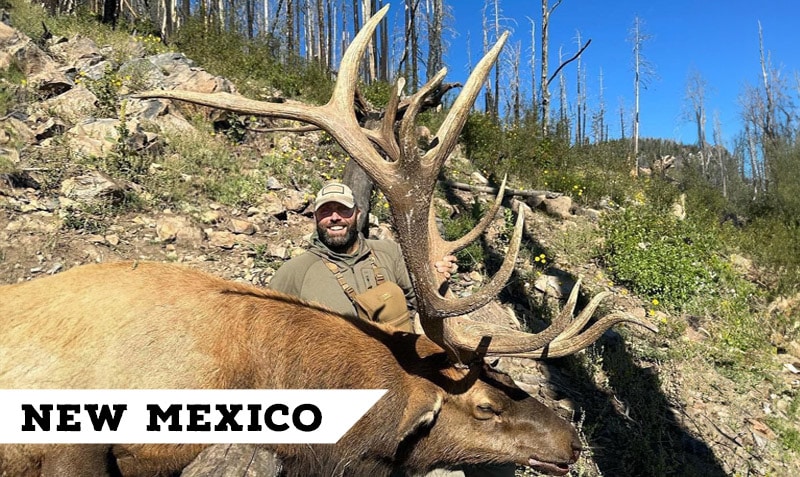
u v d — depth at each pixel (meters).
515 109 17.94
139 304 2.76
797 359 6.94
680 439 5.03
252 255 6.19
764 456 5.02
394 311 3.41
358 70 2.54
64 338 2.67
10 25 10.58
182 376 2.68
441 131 2.47
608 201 11.55
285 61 15.42
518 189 11.51
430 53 29.56
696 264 8.27
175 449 2.78
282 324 2.92
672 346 6.45
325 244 3.56
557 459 3.02
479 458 3.07
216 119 9.20
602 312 6.83
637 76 46.53
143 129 7.97
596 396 5.35
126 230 5.91
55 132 7.27
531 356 2.93
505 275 2.44
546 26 21.55
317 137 10.11
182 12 27.83
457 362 3.05
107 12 14.71
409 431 2.90
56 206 5.86
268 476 2.67
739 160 48.19
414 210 2.47
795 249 9.56
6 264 5.02
